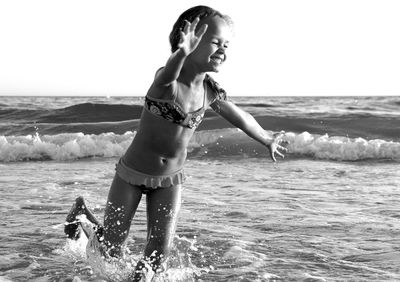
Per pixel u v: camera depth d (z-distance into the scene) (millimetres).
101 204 7000
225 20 3654
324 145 13242
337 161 12570
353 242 5121
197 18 3326
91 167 11430
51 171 10672
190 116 3729
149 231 4031
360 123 17000
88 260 4250
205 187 8430
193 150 13773
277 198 7422
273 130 16828
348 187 8445
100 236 4172
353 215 6297
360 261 4531
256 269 4332
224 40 3629
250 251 4828
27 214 6375
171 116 3686
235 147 13688
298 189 8234
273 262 4516
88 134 15531
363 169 10930
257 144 13766
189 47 3291
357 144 13000
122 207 3982
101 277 4156
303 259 4602
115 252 4105
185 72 3648
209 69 3637
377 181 9133
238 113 4062
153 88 3648
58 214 6363
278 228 5672
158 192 3982
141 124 3879
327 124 17047
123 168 3986
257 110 22906
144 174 3926
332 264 4449
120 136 14984
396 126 16609
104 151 13812
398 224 5820
